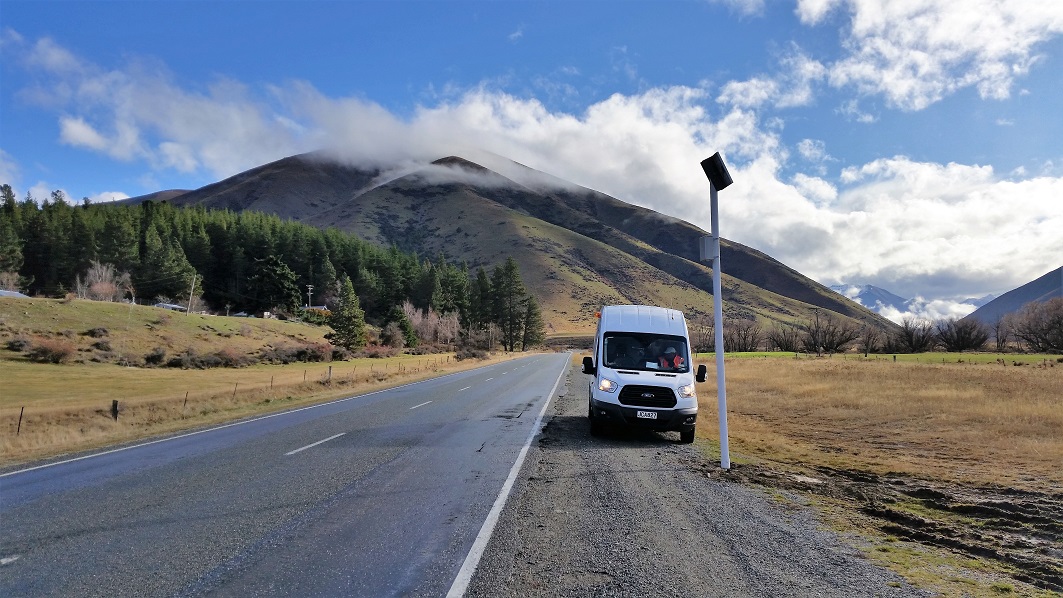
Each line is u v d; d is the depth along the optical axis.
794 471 9.55
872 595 4.01
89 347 50.19
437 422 14.00
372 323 117.06
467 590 3.94
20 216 109.94
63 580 4.11
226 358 54.81
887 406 21.36
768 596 3.94
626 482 7.73
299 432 12.29
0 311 54.28
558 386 28.17
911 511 7.11
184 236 120.69
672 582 4.16
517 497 6.67
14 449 11.39
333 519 5.69
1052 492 8.49
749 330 99.75
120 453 9.92
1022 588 4.24
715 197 9.80
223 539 5.05
